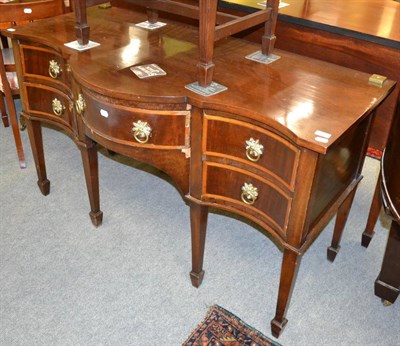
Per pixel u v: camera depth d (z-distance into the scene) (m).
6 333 1.46
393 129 1.34
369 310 1.57
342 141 1.22
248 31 1.86
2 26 2.04
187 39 1.65
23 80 1.76
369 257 1.79
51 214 1.97
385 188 1.32
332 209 1.38
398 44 1.59
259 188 1.28
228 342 1.44
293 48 1.85
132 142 1.38
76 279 1.66
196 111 1.27
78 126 1.65
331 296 1.62
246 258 1.78
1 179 2.18
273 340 1.46
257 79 1.37
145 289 1.62
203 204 1.41
